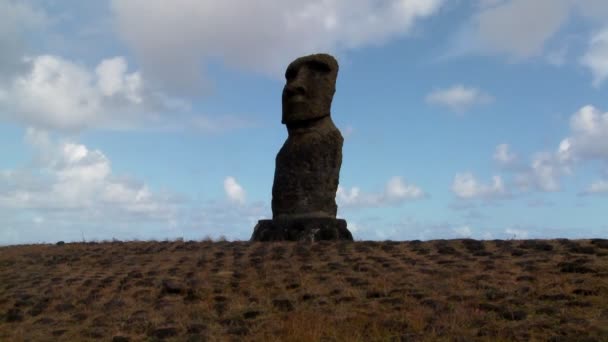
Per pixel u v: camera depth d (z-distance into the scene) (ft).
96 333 33.96
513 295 34.19
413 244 50.03
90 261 52.16
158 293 40.98
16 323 37.06
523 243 46.26
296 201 57.88
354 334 30.71
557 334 28.55
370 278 40.19
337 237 55.52
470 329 30.19
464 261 42.73
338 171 60.23
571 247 43.37
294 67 61.00
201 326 33.76
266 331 32.37
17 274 48.65
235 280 42.24
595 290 33.45
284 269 44.14
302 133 59.88
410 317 31.99
